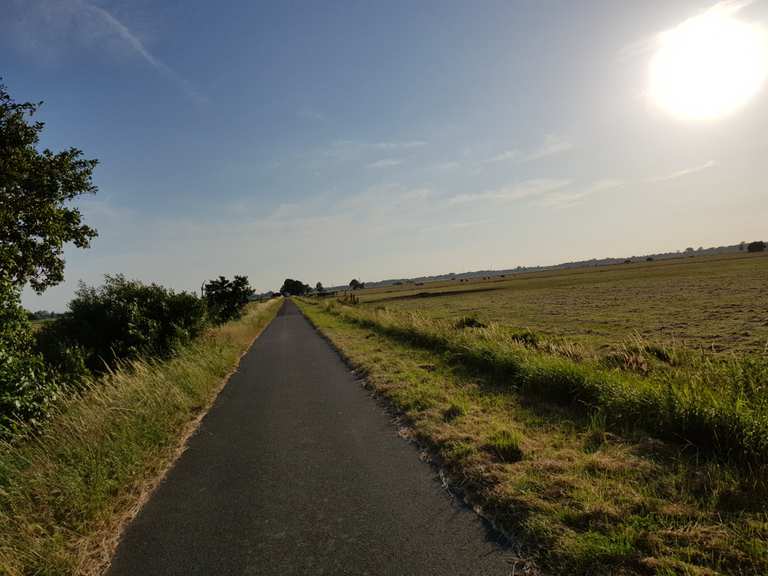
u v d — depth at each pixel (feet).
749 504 11.70
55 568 11.15
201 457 19.31
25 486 14.24
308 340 65.51
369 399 27.63
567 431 18.48
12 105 35.04
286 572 10.66
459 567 10.39
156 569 11.18
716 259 419.33
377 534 12.10
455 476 15.37
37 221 36.52
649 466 14.30
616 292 143.64
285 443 20.51
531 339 40.11
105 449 17.52
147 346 37.65
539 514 11.98
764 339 45.60
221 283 103.14
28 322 23.62
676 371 23.49
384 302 191.11
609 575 9.46
